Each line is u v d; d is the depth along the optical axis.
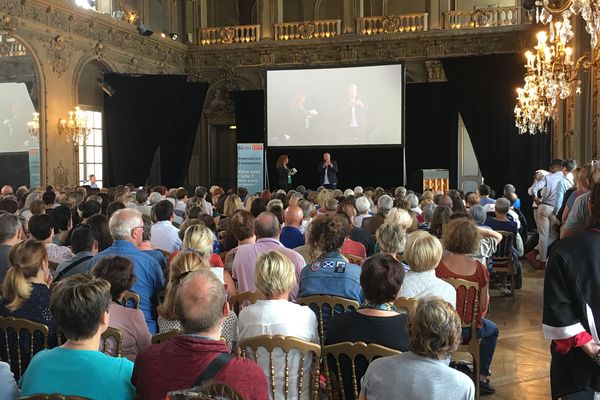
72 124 15.78
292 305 3.37
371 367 2.45
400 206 7.76
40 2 14.70
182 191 10.73
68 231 6.64
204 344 2.34
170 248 6.27
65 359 2.50
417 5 20.45
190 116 19.86
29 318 3.40
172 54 20.56
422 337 2.35
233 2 23.00
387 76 16.50
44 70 15.04
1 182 18.94
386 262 3.06
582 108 12.23
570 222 3.36
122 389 2.48
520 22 18.27
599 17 6.82
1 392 2.53
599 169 4.42
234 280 4.85
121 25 17.69
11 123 18.75
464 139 19.30
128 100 17.91
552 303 2.71
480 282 4.55
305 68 17.02
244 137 20.34
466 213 6.70
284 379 3.14
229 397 1.35
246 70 20.88
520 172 17.36
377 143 16.64
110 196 9.84
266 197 9.74
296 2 21.80
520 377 5.15
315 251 4.34
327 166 16.69
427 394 2.29
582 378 2.75
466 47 18.78
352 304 3.84
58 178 15.64
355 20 19.84
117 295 3.56
